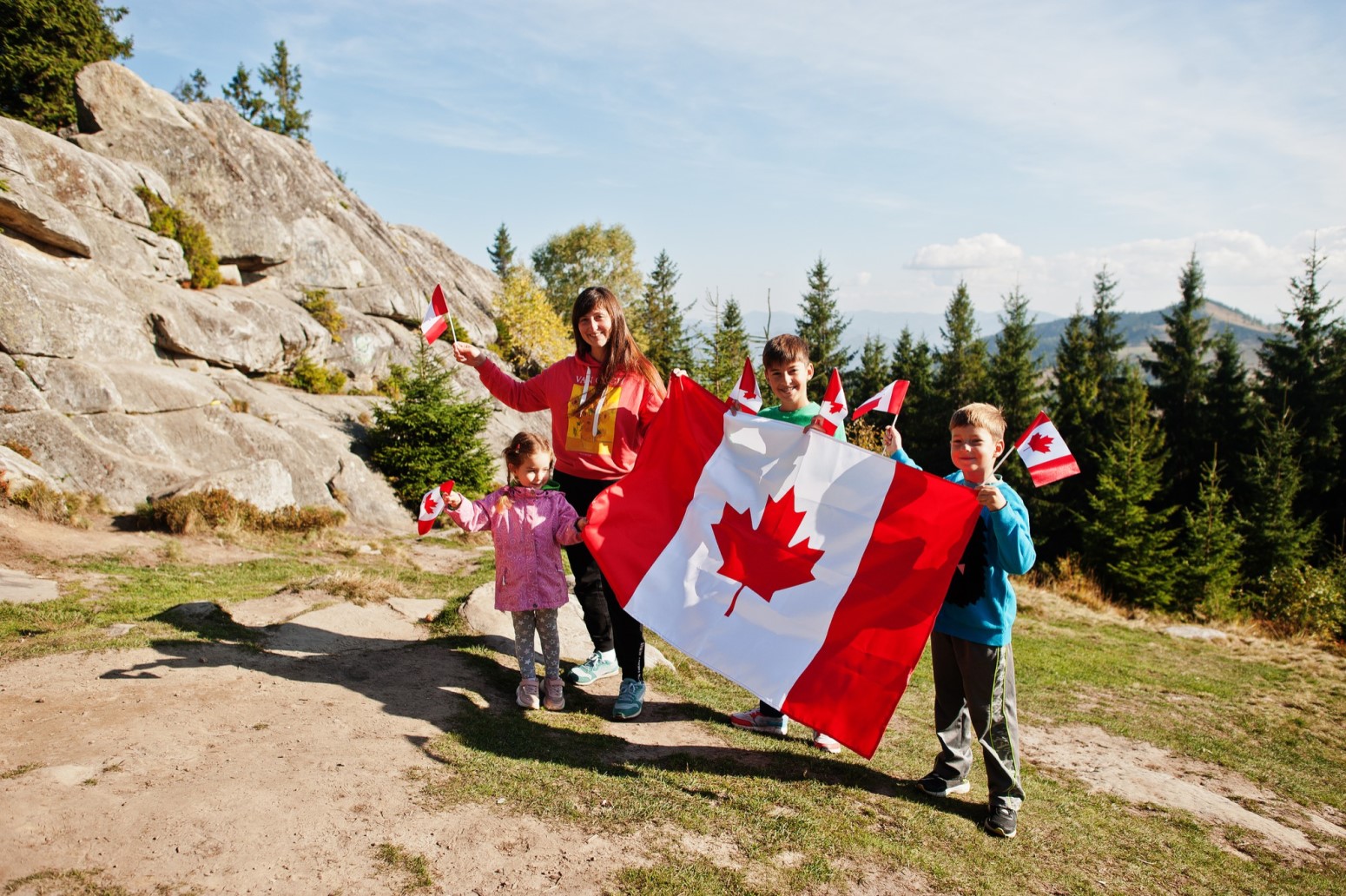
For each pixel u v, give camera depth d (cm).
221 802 288
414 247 3188
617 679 514
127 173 1727
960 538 358
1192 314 3744
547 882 269
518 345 3216
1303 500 3012
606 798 337
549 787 339
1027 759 560
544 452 435
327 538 1189
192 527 1092
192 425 1382
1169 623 1467
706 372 1526
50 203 1357
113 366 1336
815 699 371
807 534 392
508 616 588
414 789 320
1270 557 2512
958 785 403
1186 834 431
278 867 256
